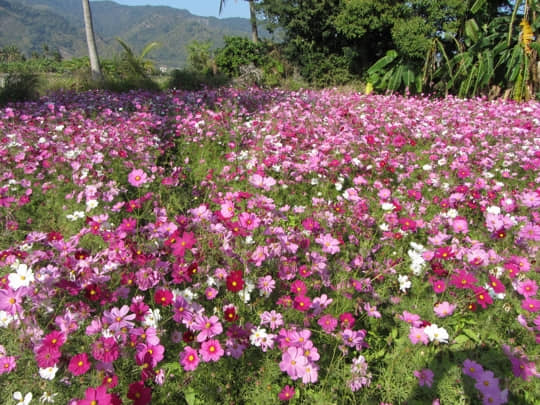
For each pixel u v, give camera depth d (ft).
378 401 6.19
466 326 7.44
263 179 9.90
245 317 7.09
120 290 6.73
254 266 7.52
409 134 20.12
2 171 13.69
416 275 8.39
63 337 5.54
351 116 22.13
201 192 13.66
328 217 9.91
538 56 34.88
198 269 7.32
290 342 6.05
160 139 19.49
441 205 11.34
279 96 34.19
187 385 6.11
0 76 39.17
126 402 5.82
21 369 6.07
